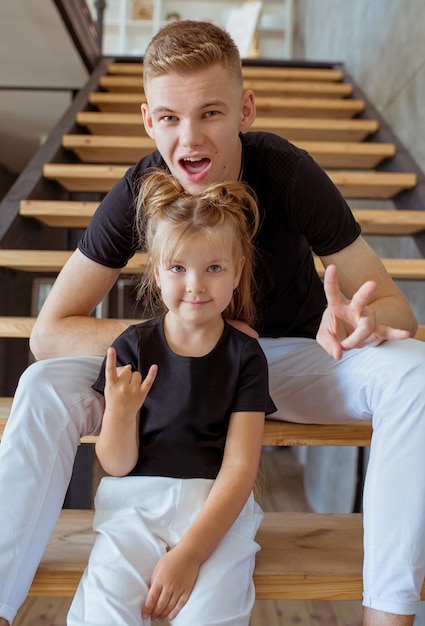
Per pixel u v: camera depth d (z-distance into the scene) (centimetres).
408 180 242
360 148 264
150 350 103
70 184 258
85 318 116
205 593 86
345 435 120
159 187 106
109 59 368
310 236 118
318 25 514
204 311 99
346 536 117
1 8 268
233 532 96
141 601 87
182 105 106
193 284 97
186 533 90
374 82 328
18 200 222
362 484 242
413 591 92
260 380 101
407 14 274
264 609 219
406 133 272
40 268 197
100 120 284
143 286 121
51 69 333
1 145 437
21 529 91
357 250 116
